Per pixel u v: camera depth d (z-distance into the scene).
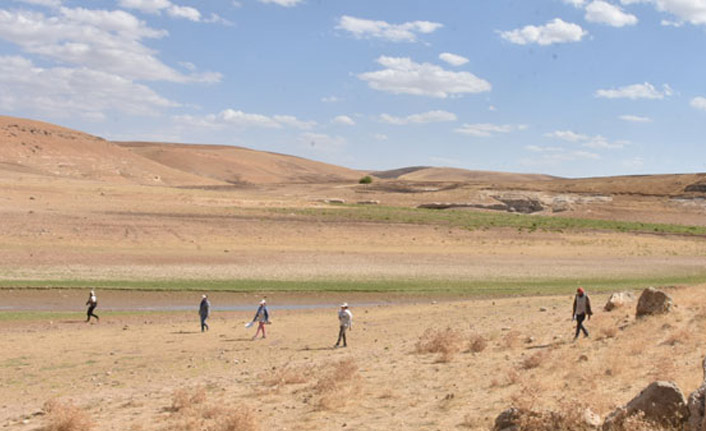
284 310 35.75
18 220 58.44
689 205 122.25
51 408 13.87
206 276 44.22
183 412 13.62
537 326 24.39
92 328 28.88
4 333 26.98
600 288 44.09
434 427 11.78
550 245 66.88
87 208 69.44
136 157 197.12
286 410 13.68
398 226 72.75
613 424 9.53
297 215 75.69
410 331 26.28
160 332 27.73
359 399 14.42
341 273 47.12
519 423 10.53
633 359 15.97
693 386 12.70
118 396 15.82
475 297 41.19
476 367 17.22
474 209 116.06
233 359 21.02
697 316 21.55
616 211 119.31
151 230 60.47
